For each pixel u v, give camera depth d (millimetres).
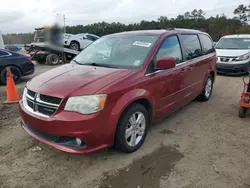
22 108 3193
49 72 3621
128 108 3102
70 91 2795
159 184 2695
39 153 3314
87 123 2705
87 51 4371
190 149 3453
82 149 2799
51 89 2891
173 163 3092
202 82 5324
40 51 13750
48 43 13133
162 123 4414
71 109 2730
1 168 2977
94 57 4039
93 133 2758
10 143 3598
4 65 7977
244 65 8969
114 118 2885
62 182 2730
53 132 2777
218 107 5391
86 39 17703
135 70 3340
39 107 2932
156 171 2928
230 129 4172
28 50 15688
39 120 2850
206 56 5410
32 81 3354
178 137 3836
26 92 3252
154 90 3512
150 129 4113
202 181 2740
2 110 5090
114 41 4191
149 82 3396
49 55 13727
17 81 8375
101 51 4129
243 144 3615
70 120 2682
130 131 3221
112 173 2889
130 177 2816
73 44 16922
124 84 3031
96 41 4609
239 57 9008
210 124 4391
